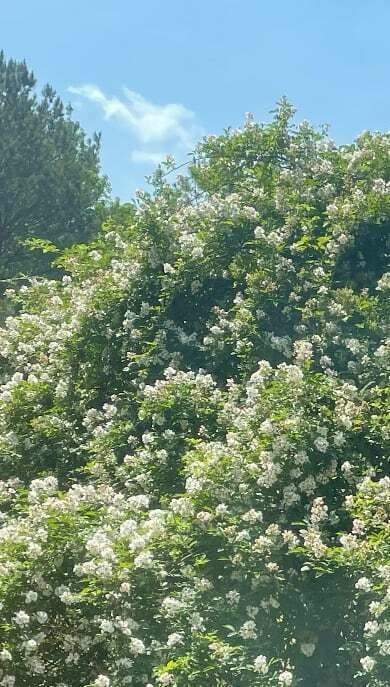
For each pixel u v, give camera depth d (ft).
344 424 21.57
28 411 28.91
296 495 20.70
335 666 19.90
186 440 22.81
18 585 19.16
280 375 22.43
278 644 19.52
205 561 19.12
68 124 79.15
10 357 32.27
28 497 21.52
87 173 76.69
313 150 32.24
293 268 27.63
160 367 27.30
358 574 19.08
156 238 29.55
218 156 33.42
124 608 19.08
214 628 19.11
